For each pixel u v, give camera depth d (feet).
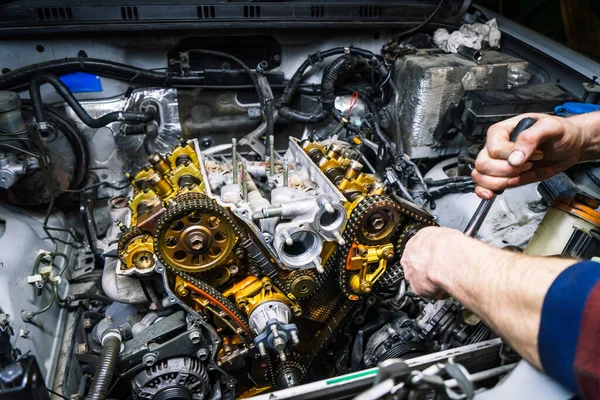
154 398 5.08
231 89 7.68
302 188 5.41
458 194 7.06
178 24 6.74
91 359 5.90
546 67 7.91
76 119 7.26
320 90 7.90
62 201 7.62
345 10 7.37
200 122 7.79
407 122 7.39
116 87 7.26
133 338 5.34
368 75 8.26
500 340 4.32
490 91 6.80
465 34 7.95
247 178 5.64
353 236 4.66
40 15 6.39
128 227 5.27
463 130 6.86
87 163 7.32
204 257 4.57
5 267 5.62
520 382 3.24
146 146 7.41
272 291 5.03
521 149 3.84
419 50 7.86
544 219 5.32
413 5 7.77
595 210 4.97
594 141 4.62
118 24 6.60
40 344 5.58
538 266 2.80
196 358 5.31
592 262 2.62
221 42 7.50
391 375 2.90
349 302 5.43
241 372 5.73
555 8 10.62
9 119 6.12
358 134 7.63
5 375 2.92
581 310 2.41
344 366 6.19
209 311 5.08
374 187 5.08
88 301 6.72
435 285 3.65
